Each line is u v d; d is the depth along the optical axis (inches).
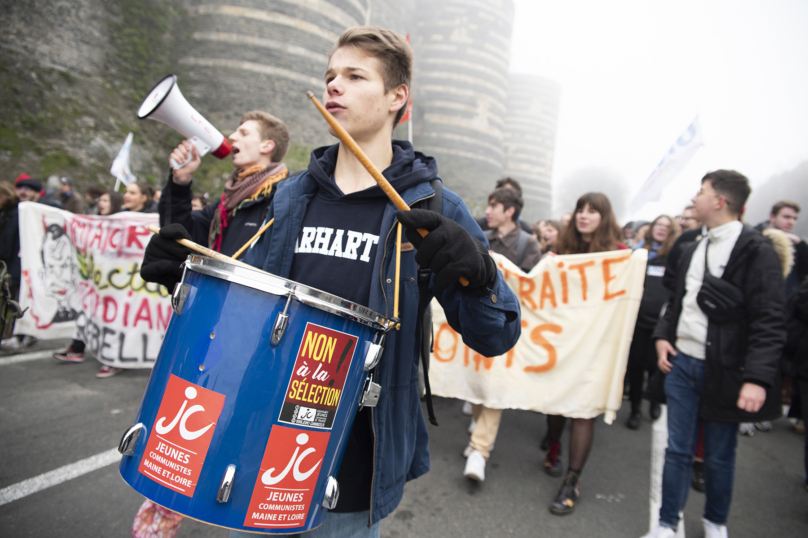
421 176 42.7
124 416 125.0
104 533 77.9
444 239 30.6
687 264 86.5
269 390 30.1
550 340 111.0
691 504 103.0
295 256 44.8
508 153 2007.9
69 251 173.6
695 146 169.6
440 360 119.7
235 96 882.1
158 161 779.4
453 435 133.2
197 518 29.3
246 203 77.5
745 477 122.4
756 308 73.9
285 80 912.9
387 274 40.2
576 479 97.3
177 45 883.4
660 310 148.8
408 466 43.1
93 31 742.5
